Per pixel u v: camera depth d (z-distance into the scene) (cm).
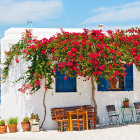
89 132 1092
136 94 1410
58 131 1160
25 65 1238
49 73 1202
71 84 1297
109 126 1254
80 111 1130
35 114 1220
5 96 1241
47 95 1240
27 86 1195
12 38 1255
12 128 1178
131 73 1404
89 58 1120
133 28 1292
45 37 1284
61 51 1143
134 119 1398
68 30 1376
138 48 1236
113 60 1156
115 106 1355
